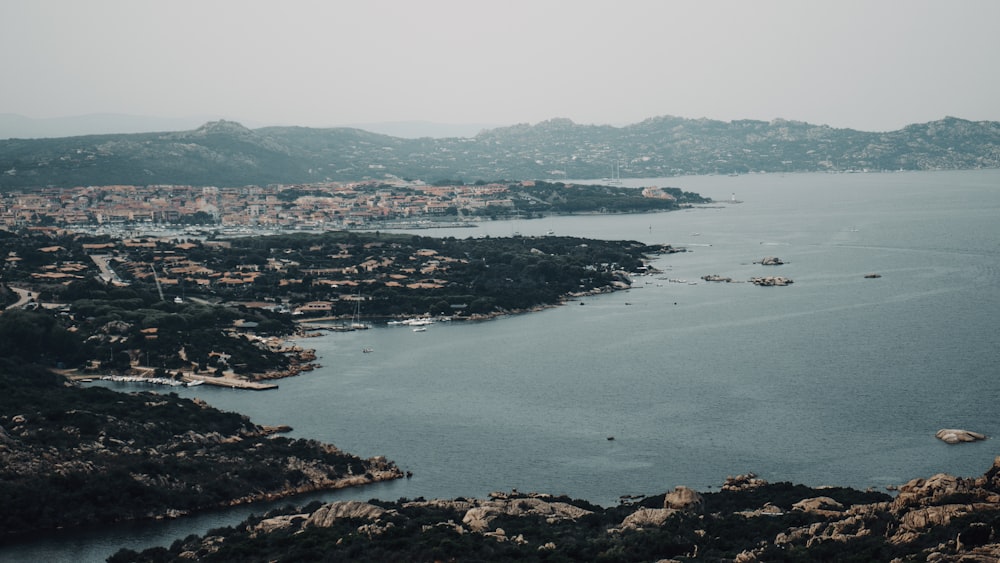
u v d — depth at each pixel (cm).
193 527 19638
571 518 18062
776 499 18675
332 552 15925
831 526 15812
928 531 14775
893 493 19888
